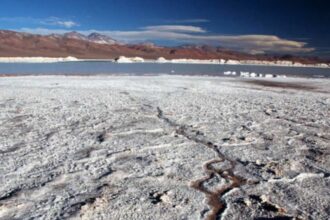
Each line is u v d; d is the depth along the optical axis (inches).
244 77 1323.8
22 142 302.8
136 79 1077.8
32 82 886.4
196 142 313.4
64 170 232.8
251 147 301.0
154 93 683.4
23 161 250.2
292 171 240.7
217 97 642.2
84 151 277.4
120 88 768.3
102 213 172.9
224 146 301.1
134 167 241.6
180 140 318.3
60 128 358.0
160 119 414.9
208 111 478.6
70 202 184.2
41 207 178.1
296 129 380.5
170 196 194.9
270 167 246.5
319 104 586.9
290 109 521.7
